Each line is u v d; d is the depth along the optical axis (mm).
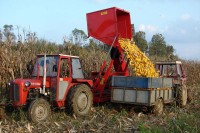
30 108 9195
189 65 26469
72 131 8242
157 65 14812
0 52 12375
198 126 8398
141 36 33094
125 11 13000
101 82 12086
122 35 13469
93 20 12898
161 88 11844
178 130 7988
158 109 11578
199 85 23875
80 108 10594
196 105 14250
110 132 8250
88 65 16391
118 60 12961
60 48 17203
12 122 9148
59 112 10727
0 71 12125
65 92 10430
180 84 13688
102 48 18906
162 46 38312
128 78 11375
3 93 11172
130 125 9195
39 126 8844
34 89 9859
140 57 12406
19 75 12969
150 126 8797
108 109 11898
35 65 10602
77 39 17891
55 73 10219
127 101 11414
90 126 8930
